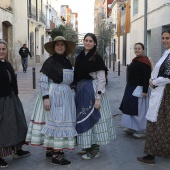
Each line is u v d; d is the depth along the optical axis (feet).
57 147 14.17
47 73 14.47
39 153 16.56
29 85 44.70
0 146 14.21
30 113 26.04
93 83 14.83
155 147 14.67
